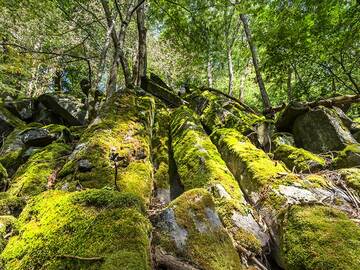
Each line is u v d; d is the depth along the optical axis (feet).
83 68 64.44
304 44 31.55
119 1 39.52
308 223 9.33
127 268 6.14
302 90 43.11
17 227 8.82
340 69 38.34
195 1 39.45
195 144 17.63
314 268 8.00
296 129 22.24
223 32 56.44
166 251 8.39
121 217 7.66
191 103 30.14
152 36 61.72
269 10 32.40
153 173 16.24
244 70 76.13
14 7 31.37
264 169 14.49
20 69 36.09
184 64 62.18
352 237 8.63
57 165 15.08
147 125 18.98
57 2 34.35
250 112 32.17
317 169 16.48
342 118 22.52
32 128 20.40
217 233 9.41
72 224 7.67
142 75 33.35
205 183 14.14
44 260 6.99
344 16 28.02
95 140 14.69
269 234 11.11
